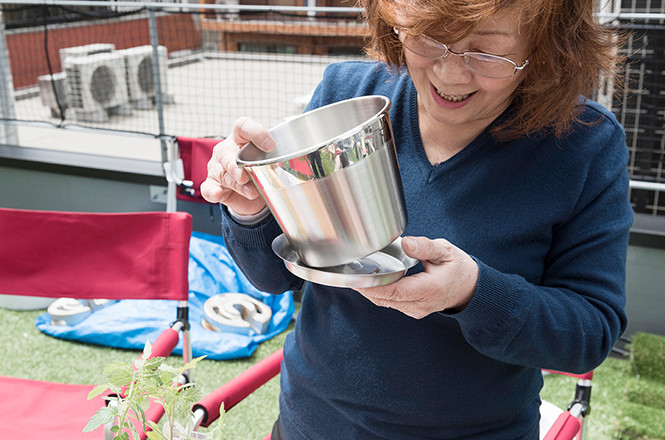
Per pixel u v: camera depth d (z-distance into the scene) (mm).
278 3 7527
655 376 2684
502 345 811
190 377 1581
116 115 5672
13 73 6250
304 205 688
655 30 2889
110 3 3391
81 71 5395
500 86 769
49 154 3793
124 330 2846
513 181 894
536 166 890
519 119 870
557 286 919
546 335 825
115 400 912
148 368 932
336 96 1062
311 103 1093
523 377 972
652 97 2959
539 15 741
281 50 7500
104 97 5551
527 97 840
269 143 800
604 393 2600
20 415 1645
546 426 1516
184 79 6898
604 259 895
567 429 1315
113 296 1734
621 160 917
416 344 916
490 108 838
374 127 675
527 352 826
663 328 2891
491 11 687
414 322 910
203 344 2781
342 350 959
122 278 1726
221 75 6957
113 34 7531
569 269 909
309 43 7309
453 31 705
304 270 711
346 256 714
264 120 5328
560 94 820
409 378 929
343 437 994
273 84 6406
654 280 2844
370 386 947
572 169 886
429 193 924
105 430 1272
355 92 1042
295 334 1067
